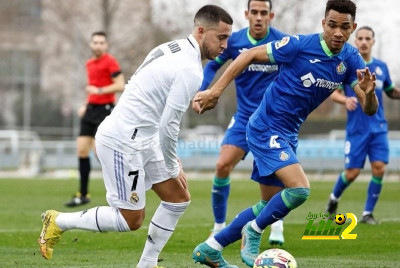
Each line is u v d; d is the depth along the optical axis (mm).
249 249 19219
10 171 77812
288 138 19547
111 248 23703
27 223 30578
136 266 19609
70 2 126812
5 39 157750
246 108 25781
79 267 19469
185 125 109250
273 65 25266
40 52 151375
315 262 20438
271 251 17328
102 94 37031
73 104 127000
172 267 19734
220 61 26516
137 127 17438
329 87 19422
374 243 24859
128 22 124375
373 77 18375
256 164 20297
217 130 108812
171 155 17672
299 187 18688
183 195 18406
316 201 41656
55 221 18172
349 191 49625
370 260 20953
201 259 19156
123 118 17453
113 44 118312
